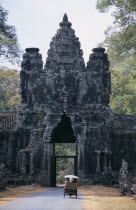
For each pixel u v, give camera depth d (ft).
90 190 127.13
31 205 76.54
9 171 151.53
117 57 186.39
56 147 231.71
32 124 154.51
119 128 155.63
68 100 152.97
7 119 158.71
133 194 110.83
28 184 146.61
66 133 159.84
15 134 154.40
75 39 157.48
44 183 146.20
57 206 74.59
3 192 115.44
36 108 154.10
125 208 77.05
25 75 157.07
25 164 149.89
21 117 154.81
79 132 149.38
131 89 213.66
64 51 155.33
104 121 152.76
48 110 151.64
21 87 156.97
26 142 153.99
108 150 147.54
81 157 147.54
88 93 154.20
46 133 149.38
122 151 154.10
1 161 153.17
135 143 155.33
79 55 156.66
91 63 156.15
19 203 80.79
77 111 151.43
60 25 158.71
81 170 146.72
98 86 154.40
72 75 154.40
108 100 157.48
